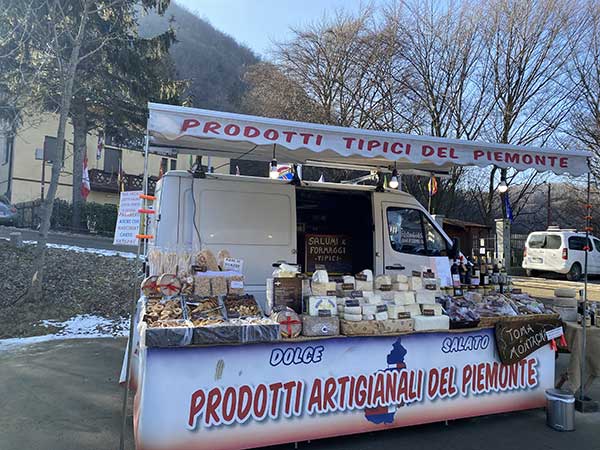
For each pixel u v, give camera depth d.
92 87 15.62
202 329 3.12
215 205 5.25
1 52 10.66
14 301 8.29
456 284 4.96
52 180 8.76
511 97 16.70
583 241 16.09
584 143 17.72
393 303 3.89
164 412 3.05
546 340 4.35
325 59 18.50
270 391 3.34
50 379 5.07
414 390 3.80
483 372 4.09
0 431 3.74
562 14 16.02
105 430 3.81
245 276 5.24
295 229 5.59
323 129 3.87
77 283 9.47
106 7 10.03
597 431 3.98
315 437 3.46
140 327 3.41
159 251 4.27
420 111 16.94
